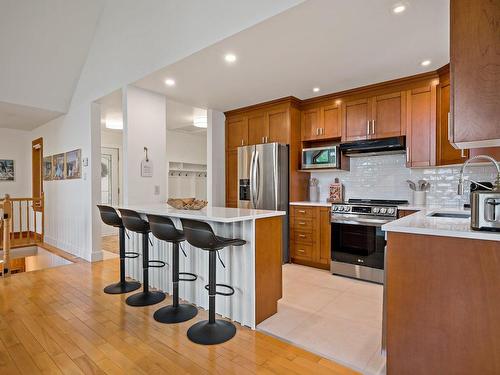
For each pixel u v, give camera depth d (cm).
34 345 200
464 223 165
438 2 198
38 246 561
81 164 460
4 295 289
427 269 147
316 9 207
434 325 146
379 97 356
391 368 157
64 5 369
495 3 138
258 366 179
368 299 280
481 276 136
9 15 357
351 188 411
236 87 369
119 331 219
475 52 141
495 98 138
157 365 179
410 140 334
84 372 172
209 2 254
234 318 239
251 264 227
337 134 391
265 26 229
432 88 321
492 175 314
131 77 353
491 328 134
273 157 393
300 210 397
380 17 216
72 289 307
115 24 367
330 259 366
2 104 443
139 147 376
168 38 298
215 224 251
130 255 342
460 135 144
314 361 185
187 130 696
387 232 159
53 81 448
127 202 365
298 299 280
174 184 715
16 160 649
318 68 308
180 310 248
